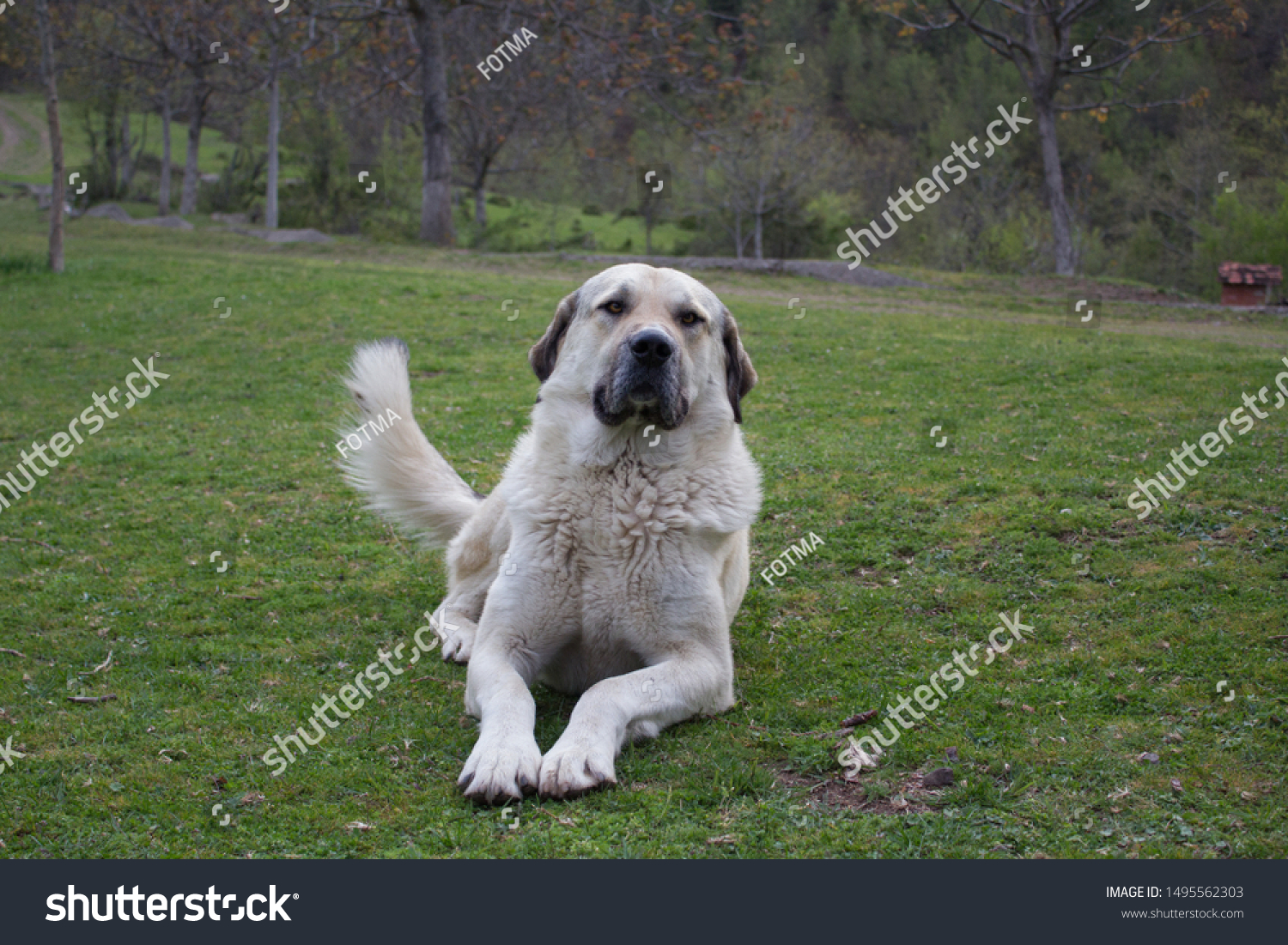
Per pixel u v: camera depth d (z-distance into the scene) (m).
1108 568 5.87
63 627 5.48
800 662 4.93
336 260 25.78
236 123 58.97
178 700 4.54
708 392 4.61
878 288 23.67
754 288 22.88
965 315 19.36
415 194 44.97
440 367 13.00
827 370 12.62
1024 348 14.01
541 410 4.64
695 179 47.97
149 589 6.07
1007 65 57.09
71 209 39.41
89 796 3.68
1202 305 21.91
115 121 56.72
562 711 4.53
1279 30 41.59
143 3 37.28
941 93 61.84
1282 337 16.23
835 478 7.98
